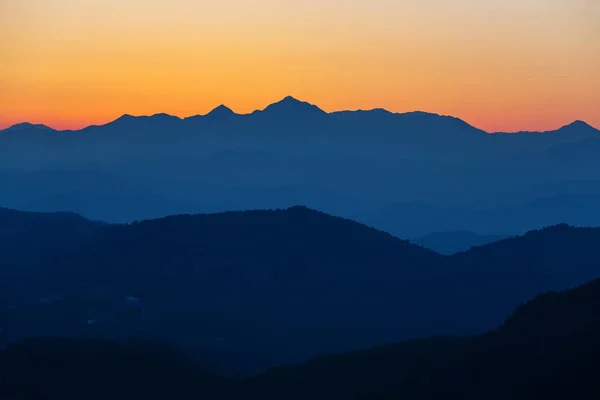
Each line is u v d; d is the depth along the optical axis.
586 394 126.62
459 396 146.25
